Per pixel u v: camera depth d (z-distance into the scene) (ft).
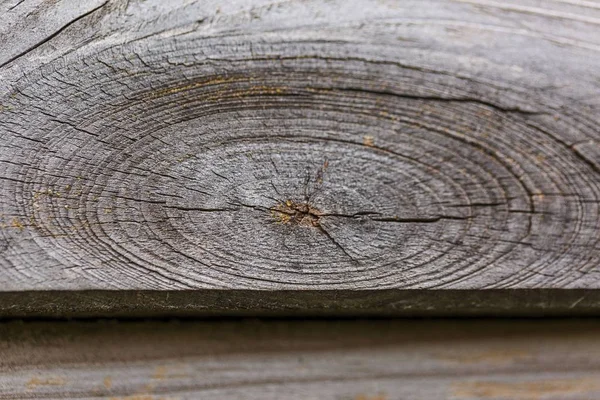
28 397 0.90
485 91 0.82
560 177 0.83
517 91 0.82
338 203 0.84
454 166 0.83
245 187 0.84
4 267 0.85
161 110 0.83
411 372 0.91
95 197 0.84
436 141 0.83
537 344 0.91
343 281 0.85
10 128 0.83
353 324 0.91
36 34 0.83
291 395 0.92
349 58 0.82
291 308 0.88
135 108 0.83
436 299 0.87
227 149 0.83
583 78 0.82
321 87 0.82
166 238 0.85
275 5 0.82
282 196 0.84
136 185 0.84
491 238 0.84
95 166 0.84
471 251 0.84
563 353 0.91
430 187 0.83
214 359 0.91
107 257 0.85
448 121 0.82
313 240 0.85
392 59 0.82
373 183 0.83
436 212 0.84
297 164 0.83
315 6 0.82
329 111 0.83
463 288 0.85
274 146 0.83
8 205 0.84
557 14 0.82
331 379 0.91
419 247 0.84
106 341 0.91
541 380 0.91
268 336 0.91
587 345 0.91
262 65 0.82
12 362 0.90
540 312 0.89
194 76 0.83
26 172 0.84
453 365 0.91
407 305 0.87
